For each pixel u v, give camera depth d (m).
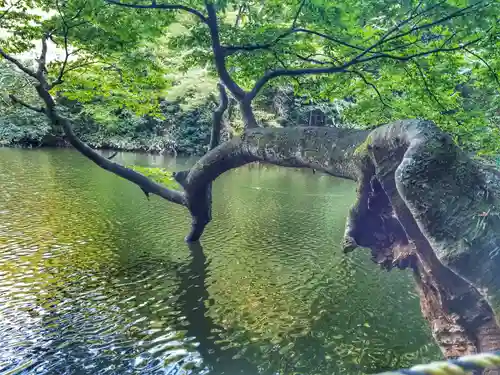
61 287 7.31
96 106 9.30
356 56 5.74
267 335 6.00
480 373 2.53
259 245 9.92
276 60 6.61
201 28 6.35
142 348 5.62
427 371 0.88
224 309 6.76
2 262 8.21
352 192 16.69
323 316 6.59
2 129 28.53
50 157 23.92
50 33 6.98
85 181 16.81
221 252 9.37
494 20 4.45
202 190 8.39
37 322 6.13
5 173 18.05
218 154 7.30
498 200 3.06
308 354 5.52
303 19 5.07
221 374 5.11
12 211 11.88
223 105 8.67
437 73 5.90
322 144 5.07
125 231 10.55
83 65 7.77
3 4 6.67
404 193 3.31
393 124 3.86
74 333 5.89
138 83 8.12
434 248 3.15
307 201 14.81
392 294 7.43
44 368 5.10
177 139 28.16
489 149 6.43
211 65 8.15
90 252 9.02
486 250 2.88
